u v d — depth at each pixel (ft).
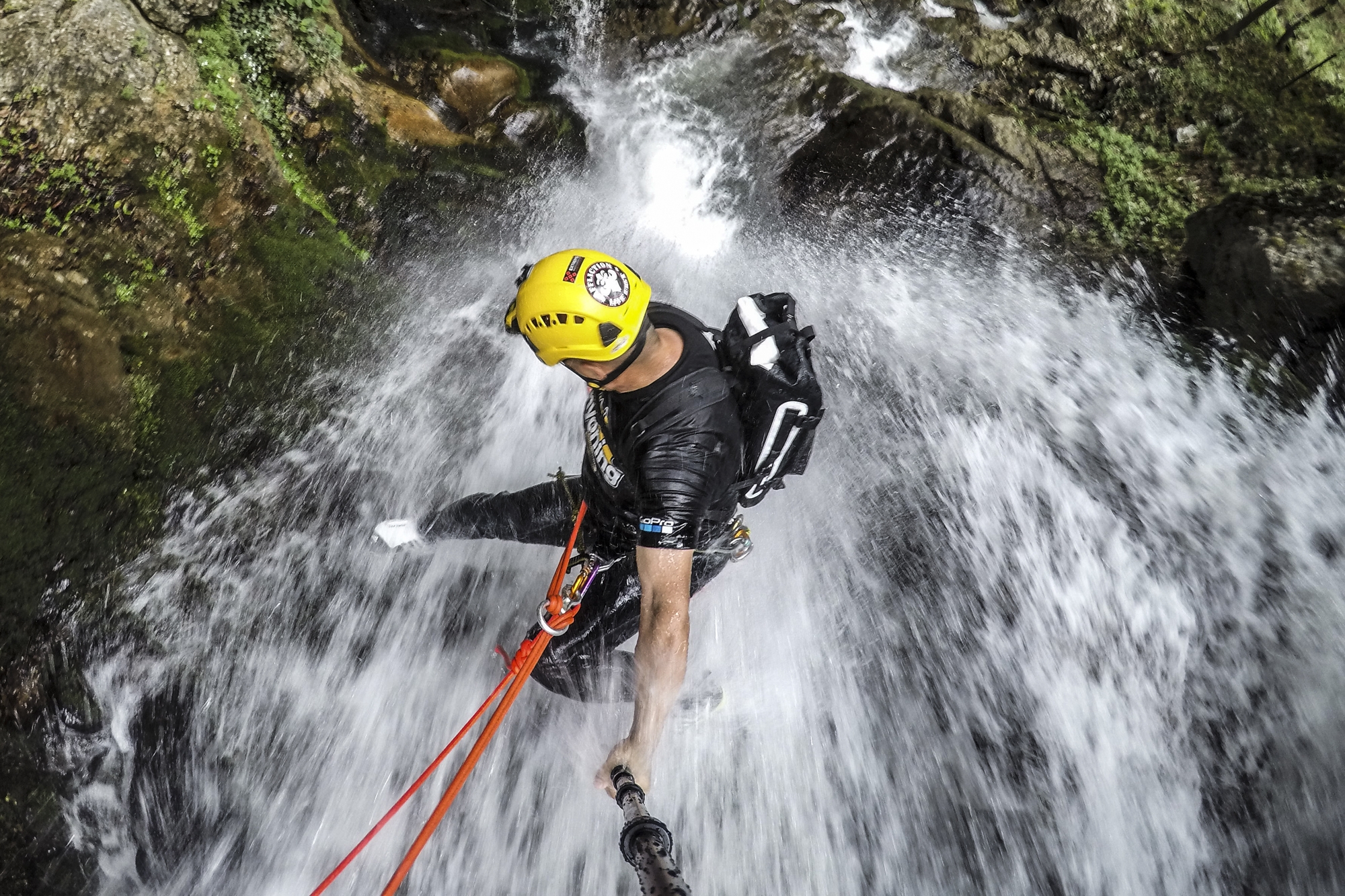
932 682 11.19
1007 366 14.19
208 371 11.39
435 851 9.68
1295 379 13.43
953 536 12.39
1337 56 18.30
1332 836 9.66
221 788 9.46
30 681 8.92
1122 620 11.54
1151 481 12.67
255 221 12.50
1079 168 16.67
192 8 12.47
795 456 7.72
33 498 9.48
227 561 10.60
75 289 10.57
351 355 12.69
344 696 10.38
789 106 17.54
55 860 8.46
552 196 15.47
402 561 11.32
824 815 10.27
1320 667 10.71
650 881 6.10
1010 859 10.00
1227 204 15.67
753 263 15.71
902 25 19.34
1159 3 19.12
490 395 13.20
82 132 11.13
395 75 15.06
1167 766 10.42
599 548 8.52
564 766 10.27
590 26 17.95
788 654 11.28
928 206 16.40
